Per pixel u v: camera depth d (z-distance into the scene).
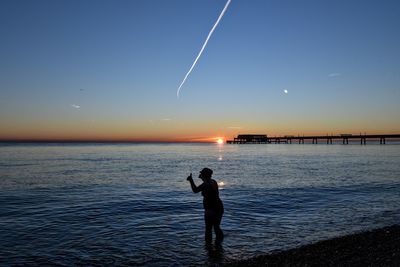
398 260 8.30
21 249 9.90
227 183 26.31
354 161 54.47
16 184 26.80
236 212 15.02
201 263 8.78
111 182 27.91
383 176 31.11
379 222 13.16
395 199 18.62
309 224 12.80
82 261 8.95
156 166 46.47
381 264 8.07
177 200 18.61
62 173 35.94
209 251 9.67
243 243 10.38
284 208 16.05
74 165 48.34
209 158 68.38
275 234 11.39
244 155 82.06
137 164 50.59
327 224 12.81
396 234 10.67
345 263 8.25
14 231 11.92
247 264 8.42
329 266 8.10
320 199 18.64
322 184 25.50
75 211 15.58
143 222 13.24
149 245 10.24
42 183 27.33
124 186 25.30
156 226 12.56
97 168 42.91
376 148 131.00
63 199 19.22
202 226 12.55
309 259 8.61
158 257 9.22
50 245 10.29
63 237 11.14
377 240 10.08
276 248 9.91
